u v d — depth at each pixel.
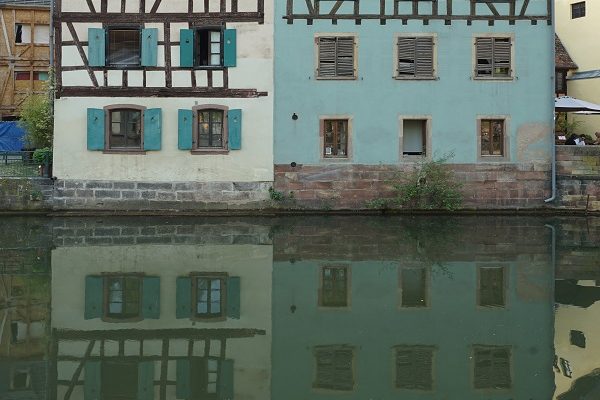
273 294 10.17
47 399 6.29
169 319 8.87
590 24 26.59
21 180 19.98
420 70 20.81
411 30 20.77
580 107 21.50
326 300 9.81
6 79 32.09
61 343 7.88
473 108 20.84
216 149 20.45
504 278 11.23
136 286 10.61
